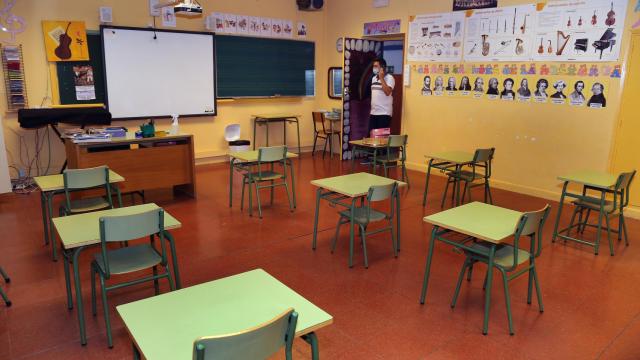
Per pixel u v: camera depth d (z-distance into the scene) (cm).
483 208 306
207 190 580
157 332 147
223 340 129
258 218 472
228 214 484
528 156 581
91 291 304
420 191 588
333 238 418
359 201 528
